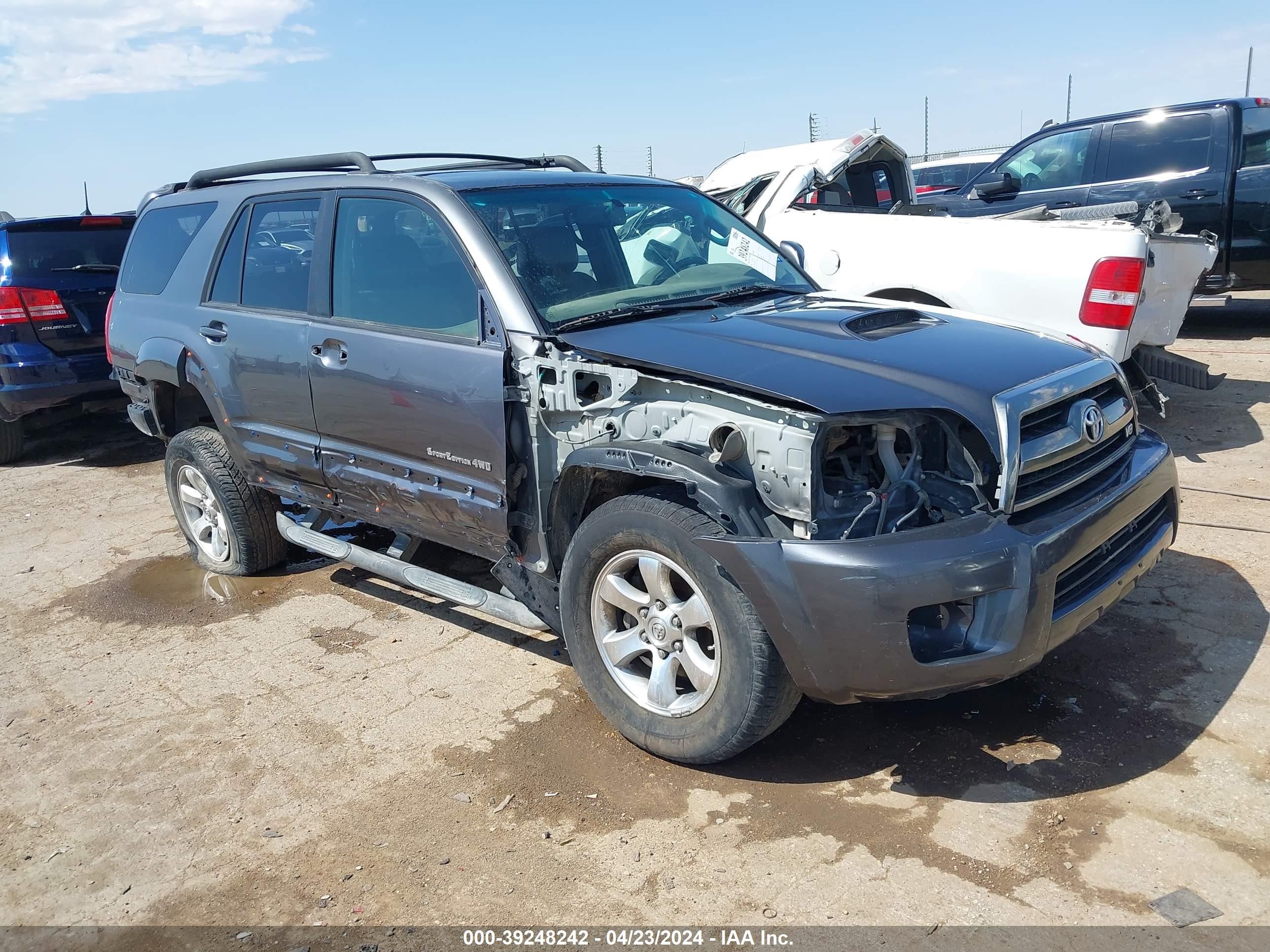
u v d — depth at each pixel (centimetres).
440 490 373
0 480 790
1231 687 343
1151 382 567
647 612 316
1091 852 267
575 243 380
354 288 401
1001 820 283
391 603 477
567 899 265
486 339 349
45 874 293
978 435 286
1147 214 615
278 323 427
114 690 407
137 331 517
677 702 314
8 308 765
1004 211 977
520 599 369
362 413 392
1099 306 541
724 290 396
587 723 353
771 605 275
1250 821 275
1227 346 934
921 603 265
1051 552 276
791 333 326
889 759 316
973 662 270
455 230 363
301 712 376
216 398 468
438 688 388
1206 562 446
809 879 265
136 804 324
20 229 779
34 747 366
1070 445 301
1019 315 570
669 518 295
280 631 452
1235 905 245
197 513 540
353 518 440
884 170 800
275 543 512
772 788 306
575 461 321
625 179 438
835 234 643
